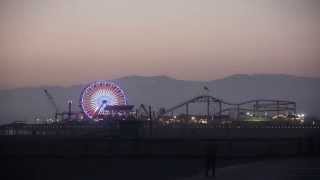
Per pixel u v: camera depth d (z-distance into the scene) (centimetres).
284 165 3288
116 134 5303
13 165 3534
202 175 3384
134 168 3584
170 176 3578
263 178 3000
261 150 3603
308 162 3350
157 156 3412
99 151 3559
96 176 3566
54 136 4828
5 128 5794
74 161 3566
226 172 3344
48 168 3550
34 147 3703
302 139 3638
